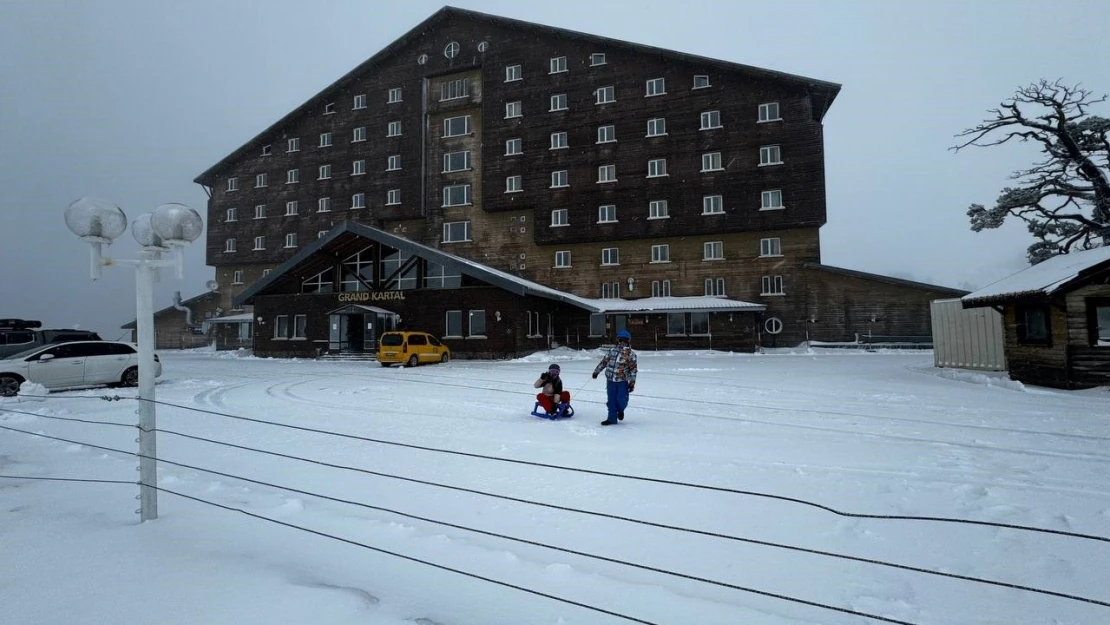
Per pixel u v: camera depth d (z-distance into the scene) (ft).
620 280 141.08
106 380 54.08
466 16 157.07
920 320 118.83
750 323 121.39
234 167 186.60
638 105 140.56
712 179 133.49
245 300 120.26
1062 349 47.67
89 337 89.61
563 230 143.95
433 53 160.56
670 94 138.21
